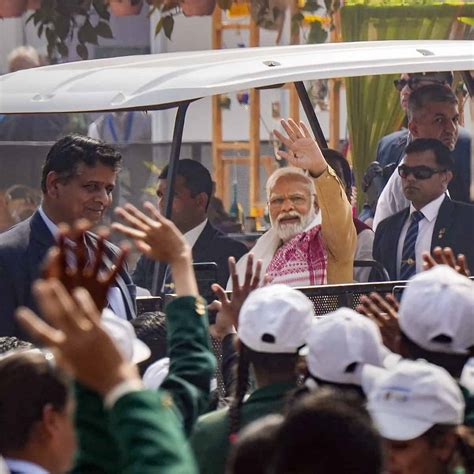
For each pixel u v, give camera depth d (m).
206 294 12.51
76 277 5.43
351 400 5.05
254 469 5.44
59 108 12.67
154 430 4.79
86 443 5.75
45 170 11.10
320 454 4.75
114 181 11.23
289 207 13.74
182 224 13.74
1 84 13.28
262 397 7.21
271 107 14.88
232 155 14.62
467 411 6.80
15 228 11.08
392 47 14.42
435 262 8.44
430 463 6.13
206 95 12.58
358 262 14.52
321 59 13.65
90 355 4.74
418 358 7.21
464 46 14.81
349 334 6.84
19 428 5.64
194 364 6.30
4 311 10.86
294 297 7.30
